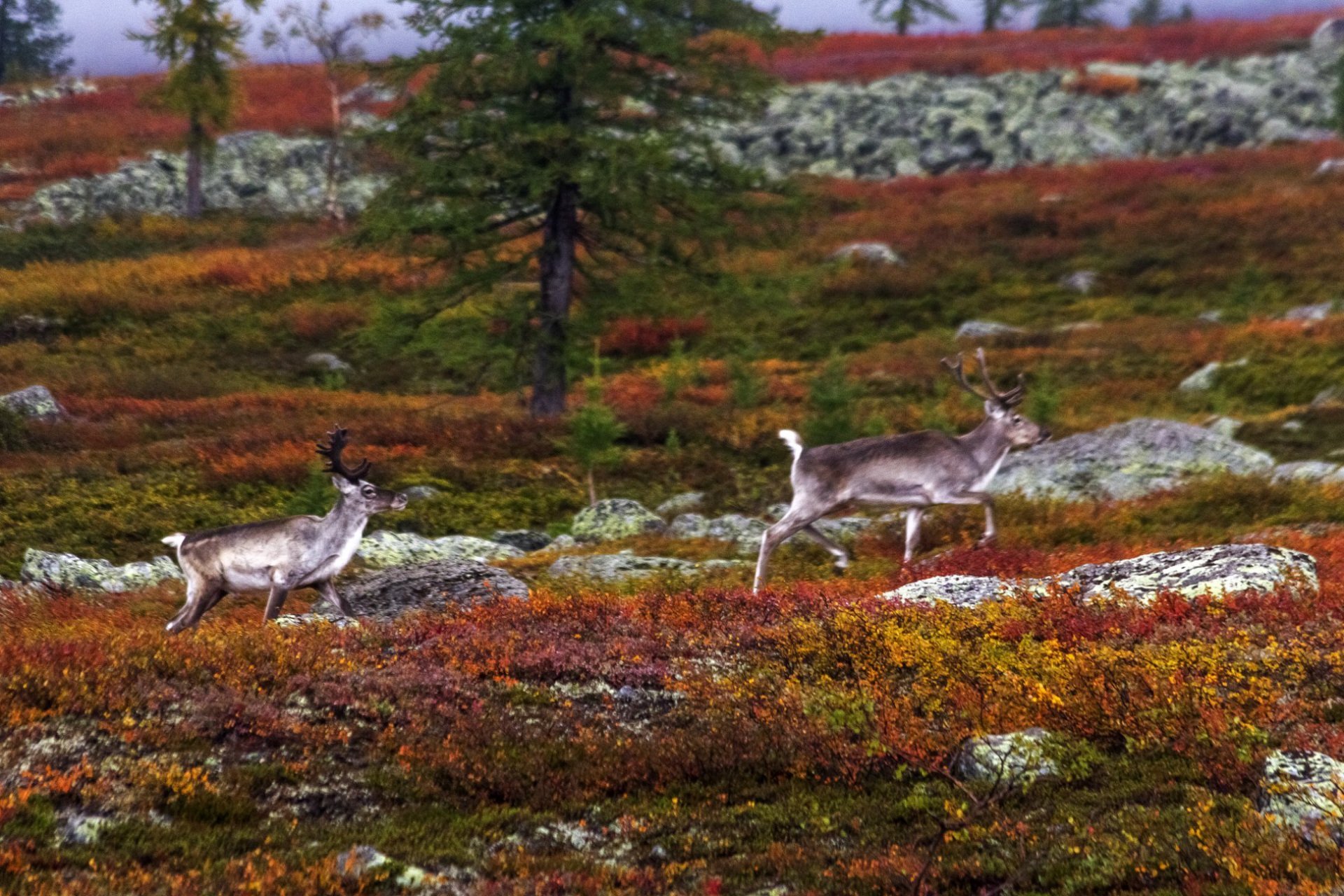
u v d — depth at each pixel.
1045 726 18.73
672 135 65.00
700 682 21.28
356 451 59.16
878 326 94.06
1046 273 103.00
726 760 18.38
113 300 97.75
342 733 18.86
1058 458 52.19
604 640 24.70
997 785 16.20
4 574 41.88
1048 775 17.38
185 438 64.75
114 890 13.95
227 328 95.25
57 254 115.75
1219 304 92.62
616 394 76.12
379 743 18.83
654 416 64.88
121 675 19.95
